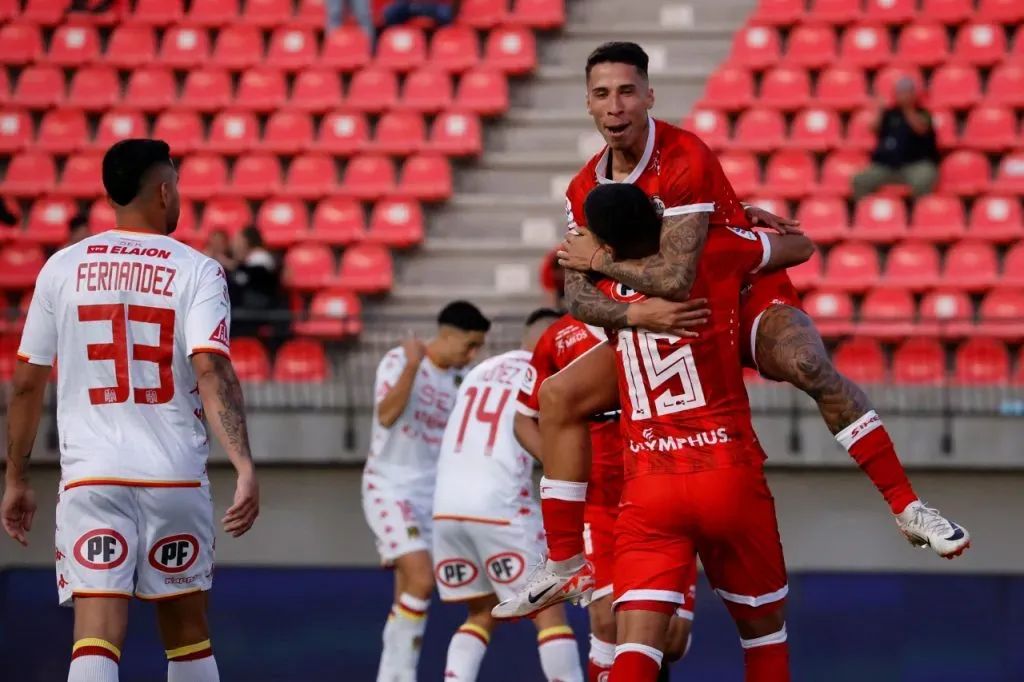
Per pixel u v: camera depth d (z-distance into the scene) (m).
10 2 43.97
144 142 15.88
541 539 22.53
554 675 21.75
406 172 38.47
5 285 35.97
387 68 41.66
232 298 32.28
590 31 42.75
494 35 42.16
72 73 42.75
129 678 27.92
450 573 23.11
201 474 15.67
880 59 41.47
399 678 24.56
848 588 28.81
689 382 14.51
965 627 28.45
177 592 15.47
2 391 29.92
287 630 29.28
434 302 35.75
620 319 14.62
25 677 28.83
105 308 15.37
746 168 38.03
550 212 38.06
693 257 14.27
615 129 14.67
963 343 32.97
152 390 15.39
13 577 29.44
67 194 38.47
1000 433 28.53
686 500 14.42
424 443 25.55
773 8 42.94
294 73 42.12
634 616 14.45
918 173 36.50
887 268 35.12
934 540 14.15
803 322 14.73
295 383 30.30
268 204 37.41
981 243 35.41
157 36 44.19
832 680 28.33
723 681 28.55
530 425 18.66
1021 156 37.91
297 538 29.59
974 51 41.47
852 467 28.81
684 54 42.44
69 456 15.38
